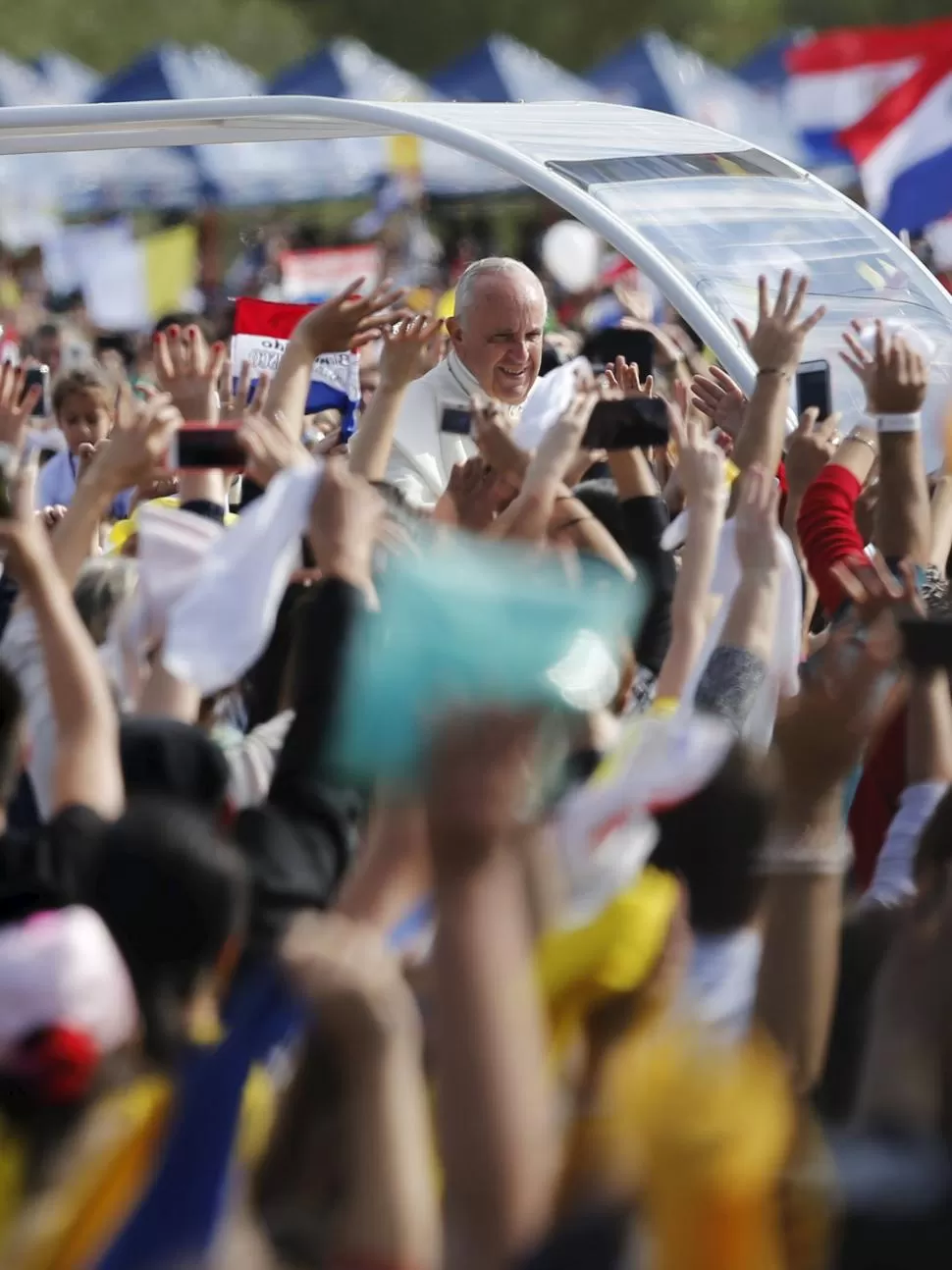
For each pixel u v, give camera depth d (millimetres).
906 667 12211
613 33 156375
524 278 27078
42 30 139250
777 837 10680
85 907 9406
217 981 9523
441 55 158000
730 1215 7527
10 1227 8500
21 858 11586
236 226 112000
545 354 31734
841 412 27750
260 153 92000
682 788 10195
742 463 18812
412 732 7004
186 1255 7918
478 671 6844
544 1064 7875
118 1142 8500
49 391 33094
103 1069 8695
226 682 13352
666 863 10703
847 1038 11078
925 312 29094
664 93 97188
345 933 8172
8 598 17172
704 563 15000
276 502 12422
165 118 28438
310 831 11578
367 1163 7820
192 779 12203
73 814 11148
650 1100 7715
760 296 19281
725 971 10656
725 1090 7699
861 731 10617
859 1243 8047
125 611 15227
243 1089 8141
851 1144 8711
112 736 11773
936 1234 8062
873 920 11273
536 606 6824
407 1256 7797
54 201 93625
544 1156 7348
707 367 27047
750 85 104062
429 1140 9070
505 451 16922
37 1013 8562
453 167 93438
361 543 12297
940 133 48250
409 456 27000
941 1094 9445
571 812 10148
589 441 16766
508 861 7359
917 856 11086
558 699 6898
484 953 7277
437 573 6898
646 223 28328
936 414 27109
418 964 10008
